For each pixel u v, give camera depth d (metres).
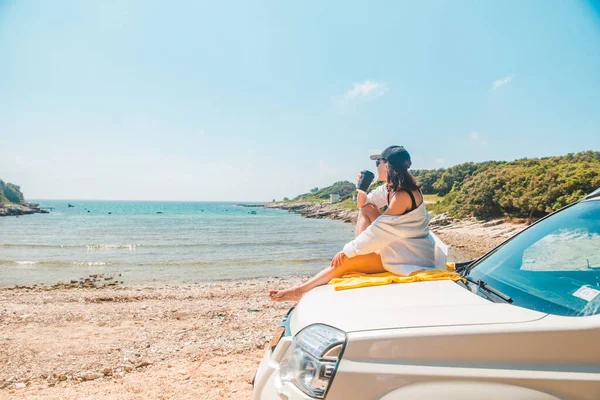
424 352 1.75
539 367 1.67
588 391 1.60
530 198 41.94
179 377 4.69
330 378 1.77
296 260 23.02
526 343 1.72
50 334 6.73
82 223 66.25
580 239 2.44
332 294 2.45
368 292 2.39
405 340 1.77
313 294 2.55
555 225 2.77
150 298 10.77
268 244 33.44
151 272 18.31
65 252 26.50
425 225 3.23
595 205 2.64
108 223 66.56
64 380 4.64
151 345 6.09
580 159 56.66
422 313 1.95
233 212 130.88
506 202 45.47
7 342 6.17
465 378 1.67
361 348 1.79
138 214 108.94
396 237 3.06
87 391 4.29
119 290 12.60
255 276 17.38
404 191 3.15
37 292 12.18
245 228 56.22
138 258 23.55
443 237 39.41
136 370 4.98
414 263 3.04
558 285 2.18
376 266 3.15
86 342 6.24
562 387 1.62
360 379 1.73
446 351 1.74
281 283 14.80
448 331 1.77
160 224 64.25
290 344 2.09
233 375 4.73
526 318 1.83
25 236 39.88
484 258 3.05
